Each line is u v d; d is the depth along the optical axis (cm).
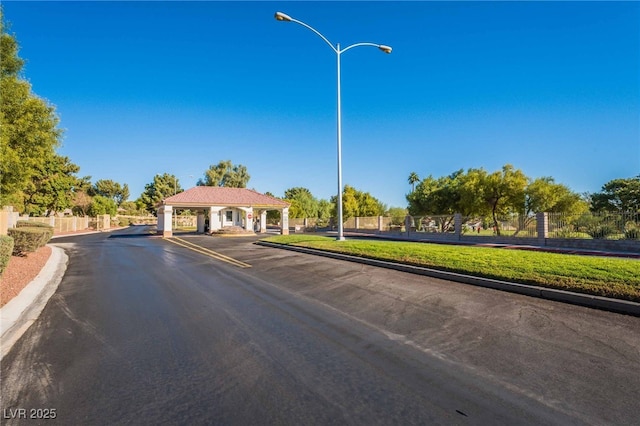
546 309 657
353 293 827
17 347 507
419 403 357
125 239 2864
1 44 1237
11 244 892
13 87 1230
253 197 3825
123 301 775
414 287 857
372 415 336
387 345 513
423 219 3050
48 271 1190
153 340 536
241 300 782
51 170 4053
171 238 2964
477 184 2928
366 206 4966
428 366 443
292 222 5466
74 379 409
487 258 1031
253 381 404
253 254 1652
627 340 507
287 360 462
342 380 406
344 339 538
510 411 343
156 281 1009
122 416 336
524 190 2727
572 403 357
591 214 1961
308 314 671
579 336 527
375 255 1260
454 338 536
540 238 2167
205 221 4150
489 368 436
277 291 871
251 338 543
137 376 417
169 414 339
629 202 3375
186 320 635
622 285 686
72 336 553
